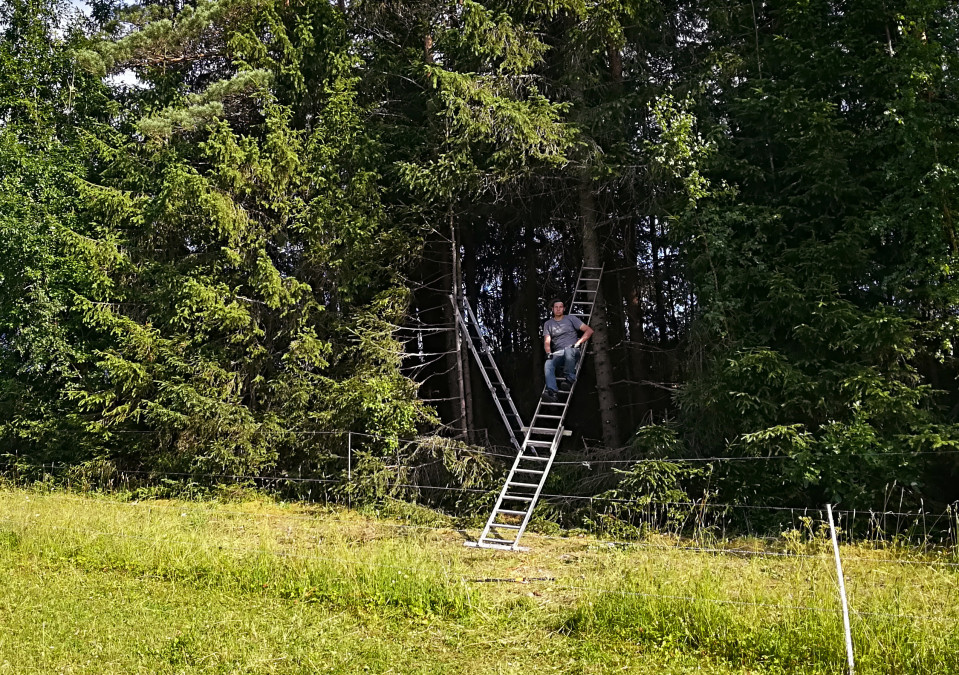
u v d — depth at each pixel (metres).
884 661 5.20
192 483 13.14
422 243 13.30
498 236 16.58
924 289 9.77
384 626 6.59
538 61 13.12
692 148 11.00
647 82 12.62
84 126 16.58
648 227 15.10
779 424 9.88
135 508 11.76
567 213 14.10
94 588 7.69
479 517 11.40
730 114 12.05
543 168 12.37
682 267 12.07
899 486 9.45
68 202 15.24
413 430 12.41
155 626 6.56
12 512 10.97
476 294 17.73
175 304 13.27
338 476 12.63
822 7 11.38
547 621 6.60
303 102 14.41
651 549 8.96
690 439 10.88
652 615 6.17
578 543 9.84
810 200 10.74
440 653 6.00
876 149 10.73
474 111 11.86
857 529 9.38
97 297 14.11
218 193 12.71
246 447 12.69
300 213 13.16
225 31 14.38
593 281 13.26
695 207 10.76
